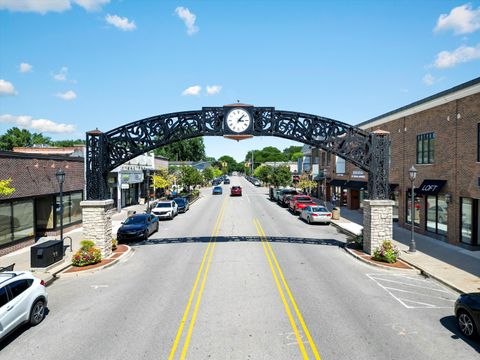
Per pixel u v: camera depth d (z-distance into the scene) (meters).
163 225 26.69
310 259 16.02
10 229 18.19
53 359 7.69
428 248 17.92
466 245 17.66
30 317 9.21
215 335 8.69
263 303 10.70
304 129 17.30
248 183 106.12
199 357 7.69
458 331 8.93
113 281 13.05
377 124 28.52
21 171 18.70
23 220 19.33
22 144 80.25
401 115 24.30
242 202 45.38
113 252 17.23
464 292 11.59
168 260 15.92
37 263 14.05
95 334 8.81
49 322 9.55
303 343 8.29
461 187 17.95
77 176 25.30
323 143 17.30
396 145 25.20
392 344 8.27
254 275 13.51
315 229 24.55
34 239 20.28
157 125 17.16
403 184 24.16
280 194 41.50
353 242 18.70
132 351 7.98
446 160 19.27
